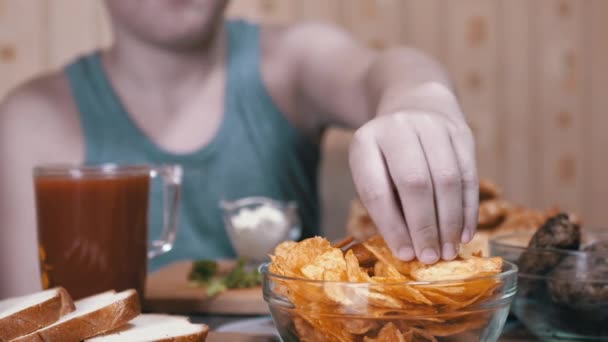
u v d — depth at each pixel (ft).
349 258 1.63
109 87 4.34
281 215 3.23
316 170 4.68
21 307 1.97
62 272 2.24
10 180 4.32
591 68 5.93
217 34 4.33
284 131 4.37
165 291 2.51
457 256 1.72
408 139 1.68
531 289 1.91
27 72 5.47
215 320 2.33
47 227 2.25
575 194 6.06
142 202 2.32
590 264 1.85
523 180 6.02
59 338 1.91
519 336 2.01
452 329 1.59
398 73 2.71
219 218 4.26
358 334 1.59
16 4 5.44
